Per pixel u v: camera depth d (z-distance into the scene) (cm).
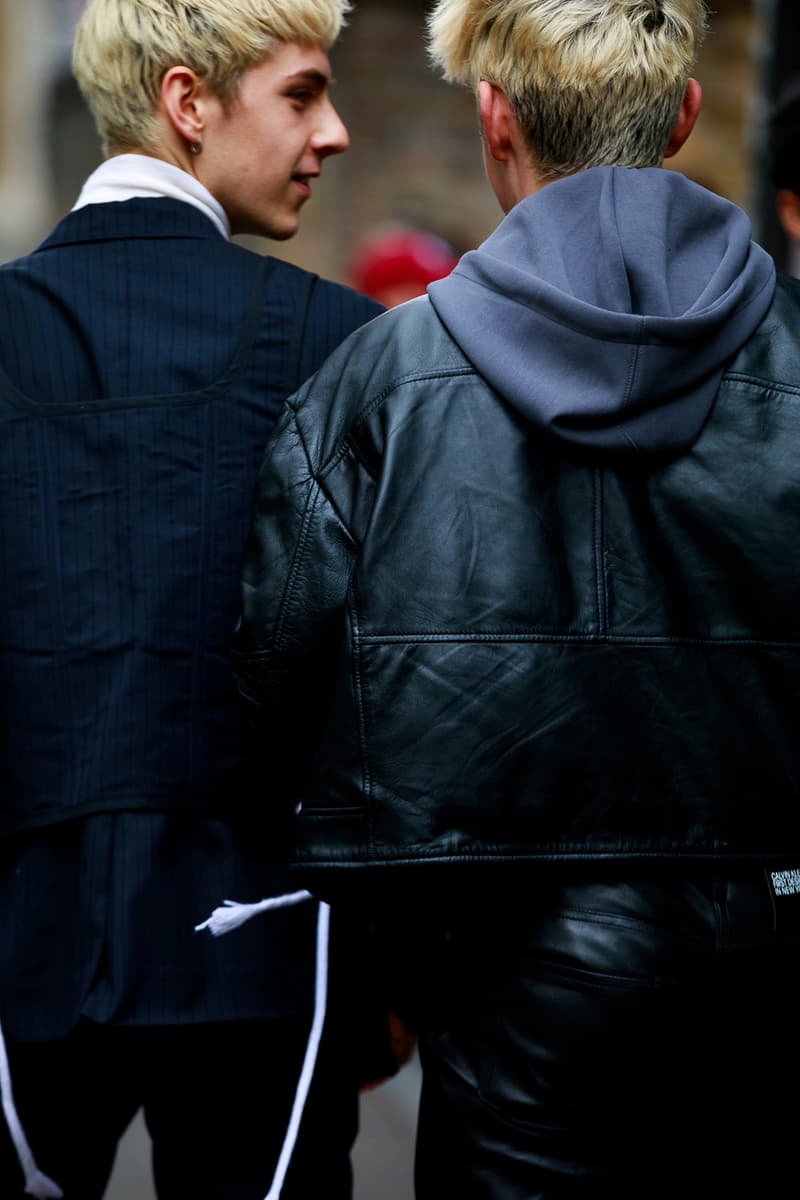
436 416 521
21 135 3678
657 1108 522
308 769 578
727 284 520
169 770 605
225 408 612
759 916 520
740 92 1809
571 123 540
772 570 515
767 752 518
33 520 611
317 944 620
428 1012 554
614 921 512
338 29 649
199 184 633
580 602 512
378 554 516
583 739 507
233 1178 632
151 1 618
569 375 508
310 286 631
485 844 505
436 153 2327
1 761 612
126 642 607
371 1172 1083
